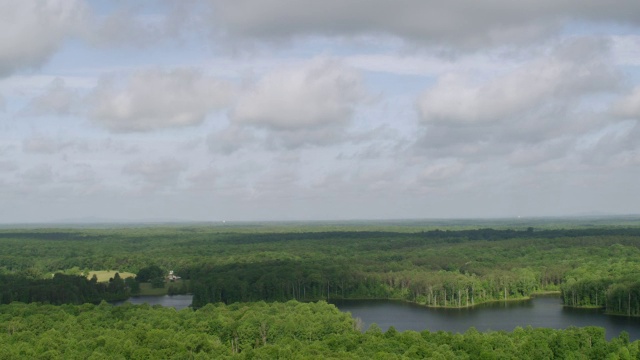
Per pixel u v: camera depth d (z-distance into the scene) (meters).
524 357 195.50
